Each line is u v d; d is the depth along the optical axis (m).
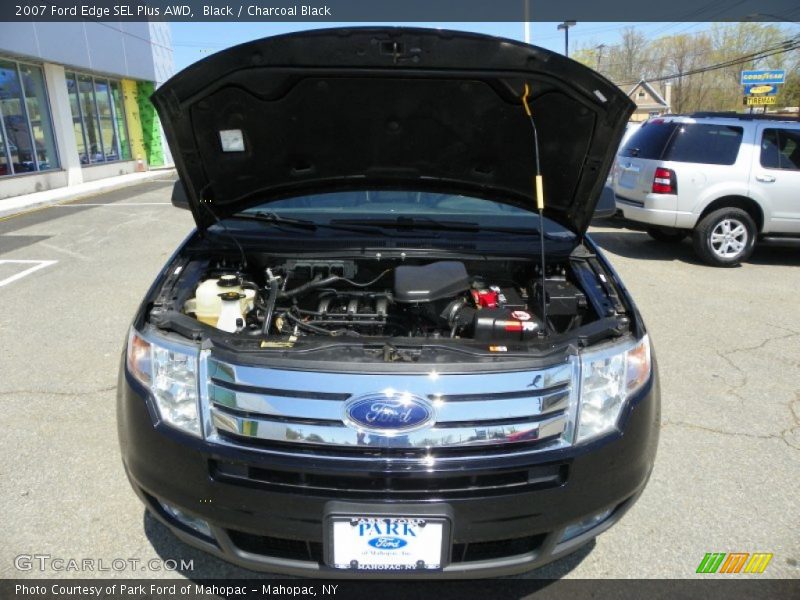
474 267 2.92
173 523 2.06
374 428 1.79
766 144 7.19
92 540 2.51
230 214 3.01
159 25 20.98
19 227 9.43
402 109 2.53
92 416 3.48
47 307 5.43
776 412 3.67
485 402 1.82
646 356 2.11
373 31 2.10
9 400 3.66
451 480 1.83
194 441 1.88
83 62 15.32
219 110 2.45
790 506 2.80
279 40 2.13
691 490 2.91
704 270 7.25
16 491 2.80
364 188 3.06
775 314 5.57
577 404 1.90
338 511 1.80
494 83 2.35
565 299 2.53
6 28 12.10
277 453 1.82
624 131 2.38
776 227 7.34
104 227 9.42
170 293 2.38
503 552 1.98
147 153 21.62
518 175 2.83
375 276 3.01
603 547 2.53
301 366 1.83
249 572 2.38
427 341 1.97
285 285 2.86
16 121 13.22
